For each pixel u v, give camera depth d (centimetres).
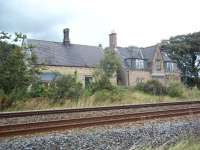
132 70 5053
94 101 2203
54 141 957
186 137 1055
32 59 2406
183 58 6244
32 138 996
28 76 2273
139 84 3412
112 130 1141
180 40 6388
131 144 980
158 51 5556
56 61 4166
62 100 2144
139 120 1382
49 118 1400
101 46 5088
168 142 1002
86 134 1063
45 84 2375
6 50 2275
